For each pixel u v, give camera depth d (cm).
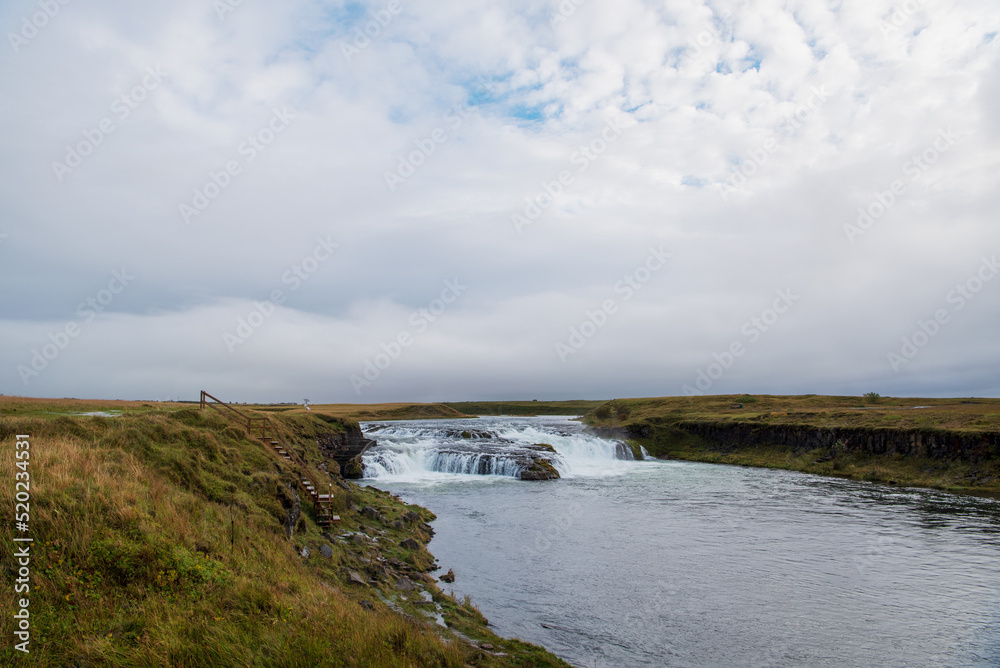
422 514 3403
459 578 2228
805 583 2283
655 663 1577
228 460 2248
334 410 15425
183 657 936
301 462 3094
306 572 1614
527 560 2523
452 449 6034
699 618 1911
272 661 974
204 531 1480
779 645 1722
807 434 6562
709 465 6681
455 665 1230
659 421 8781
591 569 2411
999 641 1766
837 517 3553
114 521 1287
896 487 4838
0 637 888
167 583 1153
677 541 2911
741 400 11556
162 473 1877
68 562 1116
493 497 4219
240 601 1173
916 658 1652
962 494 4406
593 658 1584
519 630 1745
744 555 2667
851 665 1611
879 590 2205
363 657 1068
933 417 5984
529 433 7944
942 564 2544
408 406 19262
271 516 1927
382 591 1827
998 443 4753
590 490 4612
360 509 2891
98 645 916
